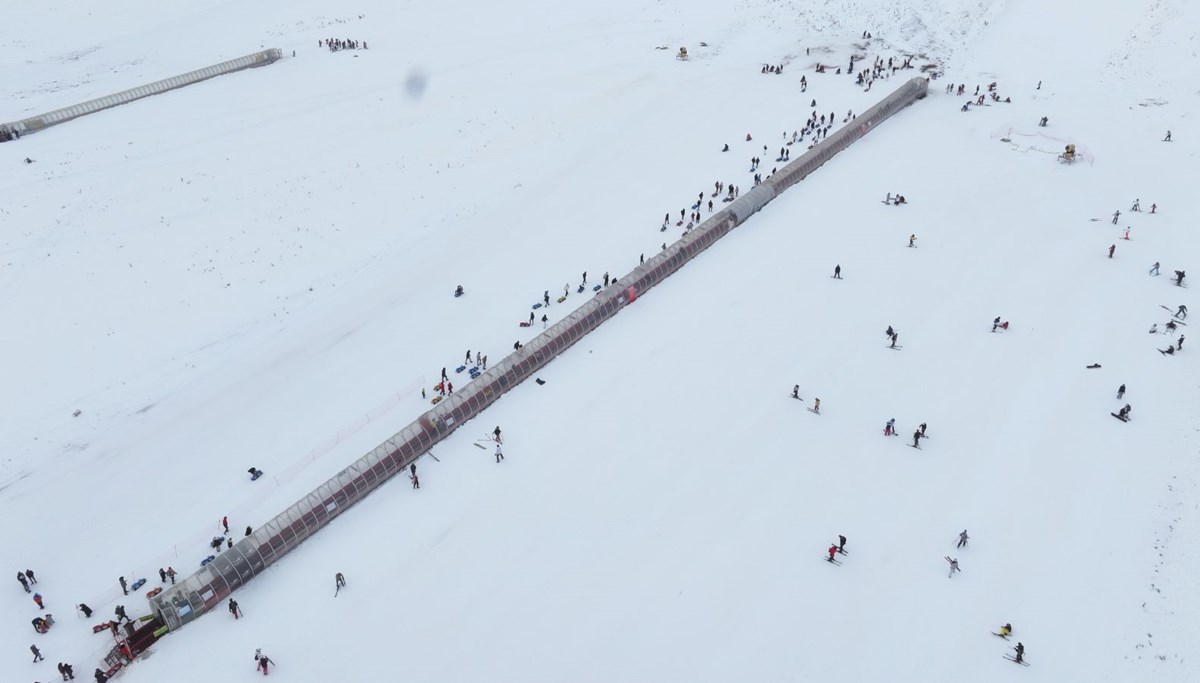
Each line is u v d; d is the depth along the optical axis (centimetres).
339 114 7856
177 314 5178
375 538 3494
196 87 8662
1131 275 5150
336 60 9219
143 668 2988
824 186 6266
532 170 6731
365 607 3189
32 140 7544
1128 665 2941
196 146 7331
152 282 5475
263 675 2936
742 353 4531
